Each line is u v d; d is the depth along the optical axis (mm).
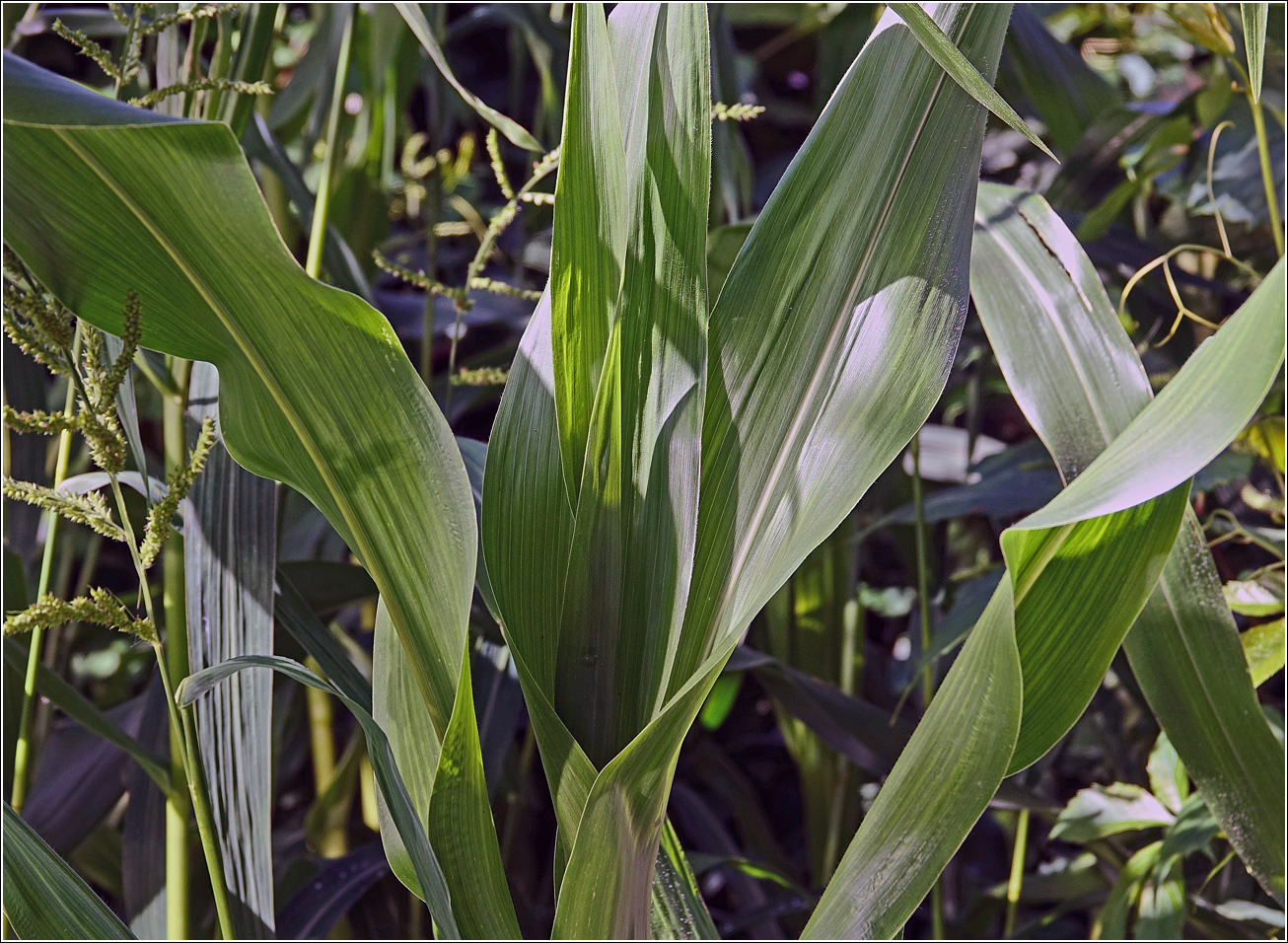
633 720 1266
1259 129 1536
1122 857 1664
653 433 1262
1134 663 1372
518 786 2152
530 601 1263
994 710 1232
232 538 1429
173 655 1500
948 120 1268
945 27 1270
